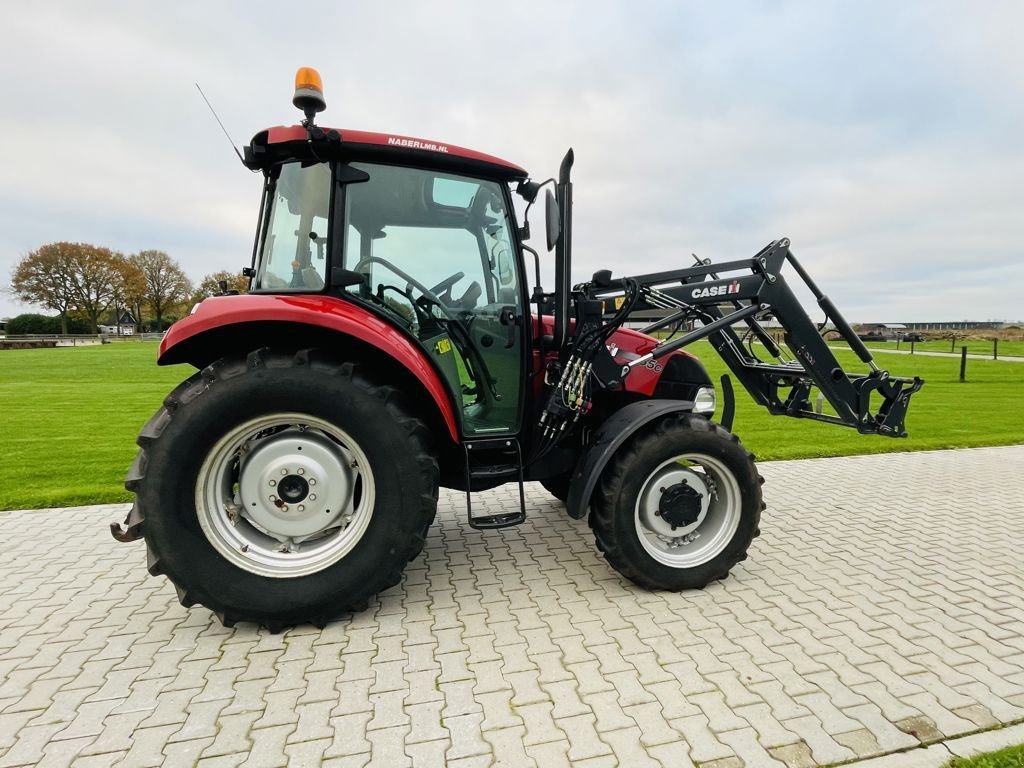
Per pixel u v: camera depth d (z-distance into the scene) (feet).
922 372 55.83
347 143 8.73
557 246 9.87
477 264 10.01
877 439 24.27
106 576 10.59
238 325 8.25
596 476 9.43
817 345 11.56
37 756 6.12
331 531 8.93
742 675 7.49
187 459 7.99
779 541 12.35
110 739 6.38
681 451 9.70
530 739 6.36
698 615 9.10
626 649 8.11
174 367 62.49
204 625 8.82
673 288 11.12
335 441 8.81
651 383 11.25
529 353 10.27
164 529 7.97
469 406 10.32
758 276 11.05
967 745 6.26
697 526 10.28
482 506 14.93
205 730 6.51
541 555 11.62
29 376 52.13
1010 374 53.88
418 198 9.55
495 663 7.78
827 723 6.59
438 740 6.35
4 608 9.37
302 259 9.16
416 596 9.79
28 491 16.21
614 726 6.55
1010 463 19.77
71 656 7.98
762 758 6.07
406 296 9.70
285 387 8.12
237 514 8.66
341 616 9.05
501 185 9.98
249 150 9.34
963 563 11.14
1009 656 7.95
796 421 29.22
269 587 8.38
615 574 10.71
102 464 19.61
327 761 6.05
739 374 14.20
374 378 8.64
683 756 6.09
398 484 8.60
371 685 7.32
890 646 8.18
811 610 9.25
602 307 10.27
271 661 7.84
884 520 13.73
